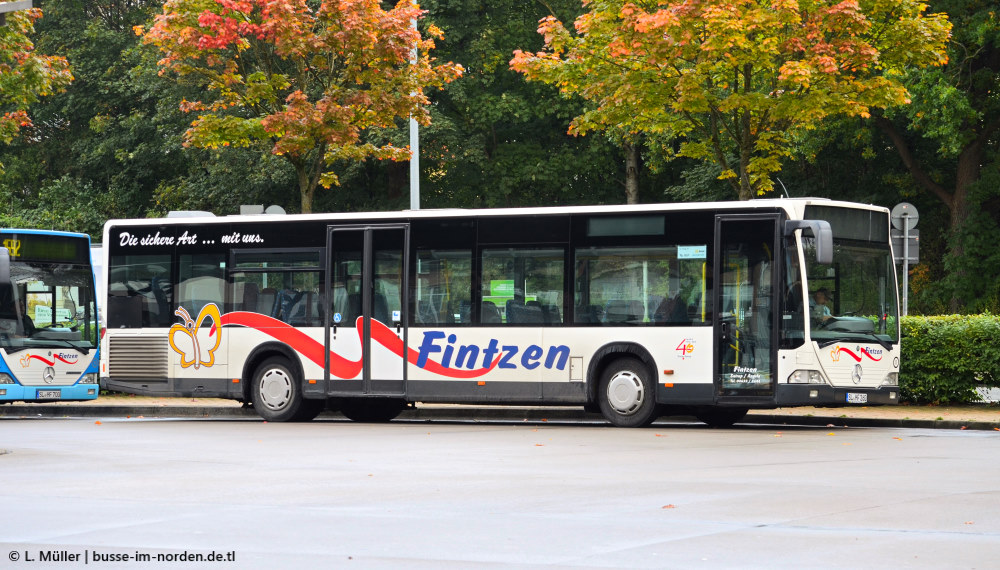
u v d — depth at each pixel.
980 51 40.53
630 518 11.49
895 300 23.05
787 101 27.27
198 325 26.41
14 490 13.84
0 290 27.66
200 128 29.86
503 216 24.08
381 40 29.88
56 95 57.31
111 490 13.80
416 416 27.75
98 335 29.03
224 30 28.97
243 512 11.98
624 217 23.23
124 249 27.12
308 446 19.58
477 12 49.34
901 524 11.09
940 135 39.28
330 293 25.36
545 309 23.64
